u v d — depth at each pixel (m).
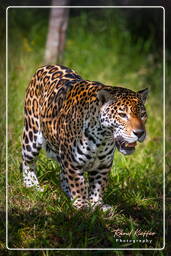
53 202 15.03
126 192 16.25
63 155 14.43
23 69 23.75
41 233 13.40
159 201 16.36
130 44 33.09
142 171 18.31
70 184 14.34
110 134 13.48
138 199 15.82
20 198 15.09
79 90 14.19
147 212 15.30
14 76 22.61
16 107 20.91
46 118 15.06
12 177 16.22
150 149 20.91
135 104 13.12
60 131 14.38
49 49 27.31
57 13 27.12
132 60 31.39
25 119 16.11
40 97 15.56
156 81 29.22
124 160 17.70
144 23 35.28
